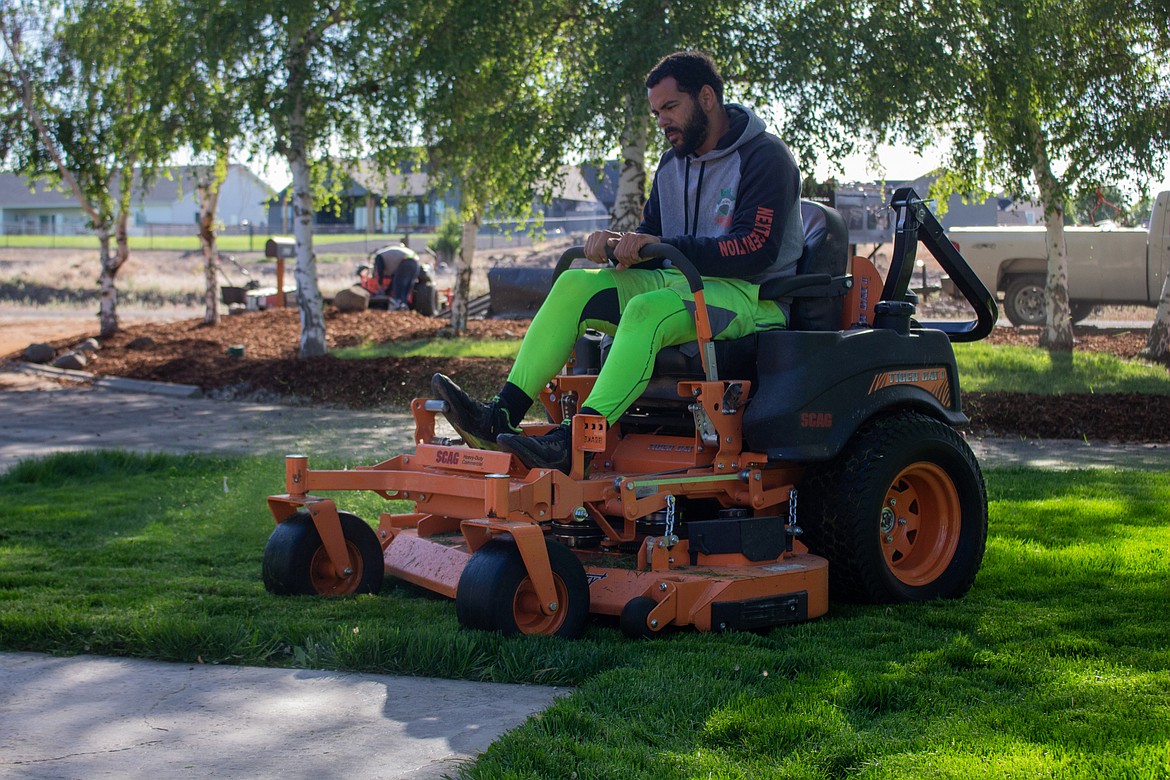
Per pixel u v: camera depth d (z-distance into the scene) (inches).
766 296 188.1
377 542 201.3
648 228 209.8
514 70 572.7
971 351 592.4
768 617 170.4
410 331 765.9
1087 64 566.6
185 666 156.2
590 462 179.2
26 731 129.6
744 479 181.9
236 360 642.2
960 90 517.0
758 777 113.4
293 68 609.6
